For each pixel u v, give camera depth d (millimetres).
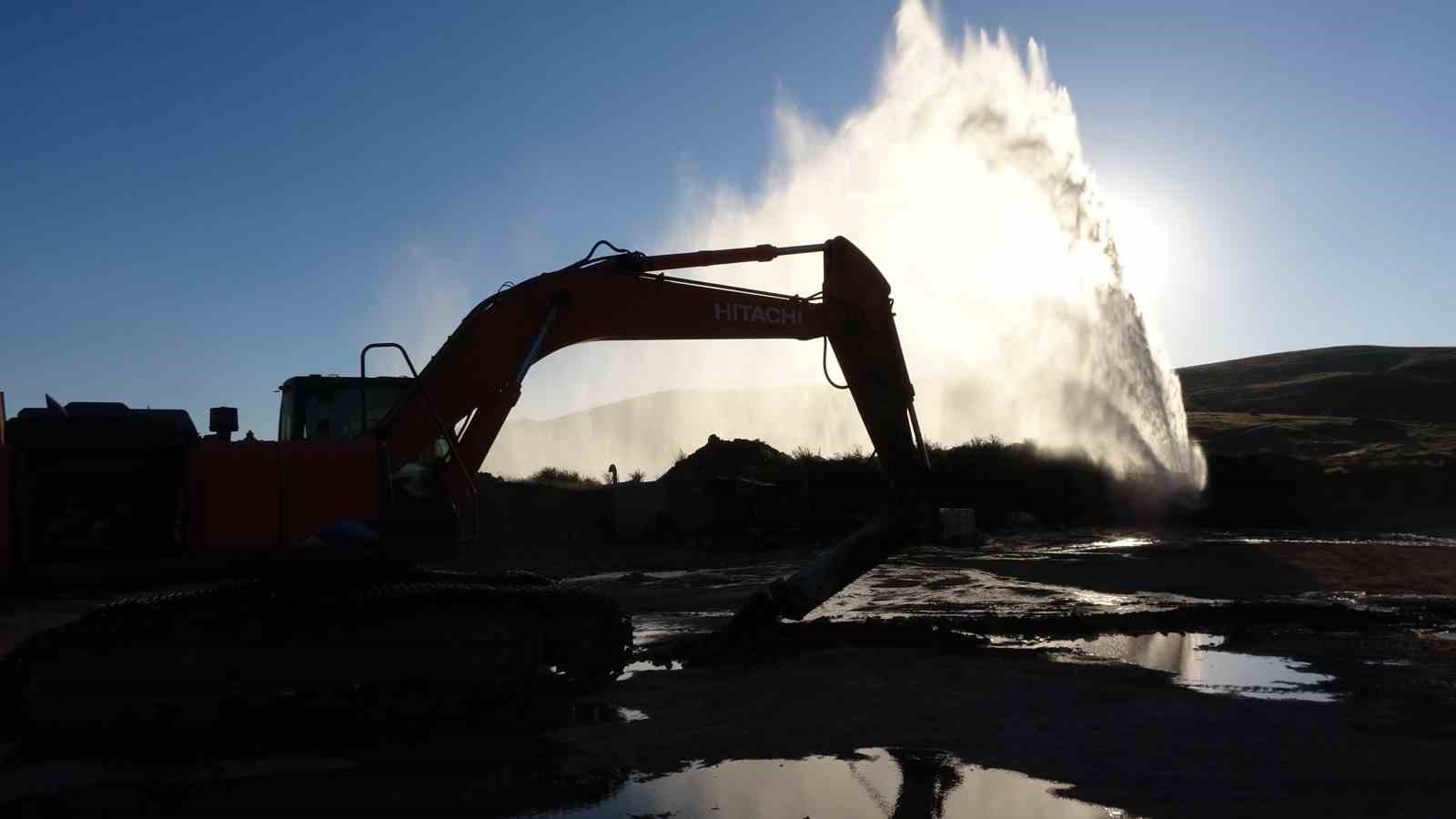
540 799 6762
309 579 9258
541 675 9945
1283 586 17672
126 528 8797
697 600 17875
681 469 32594
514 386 10961
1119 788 6684
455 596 9359
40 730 8625
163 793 7121
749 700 9438
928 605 15750
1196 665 10750
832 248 12461
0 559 8414
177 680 8914
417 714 9219
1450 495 33938
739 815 6363
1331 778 6809
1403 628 13055
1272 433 53469
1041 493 34562
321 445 9125
